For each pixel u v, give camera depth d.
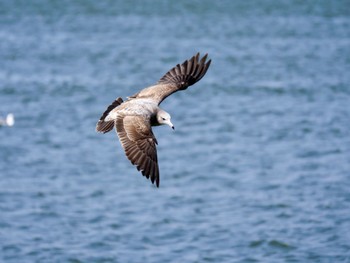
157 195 26.44
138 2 90.62
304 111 40.50
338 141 33.81
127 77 51.56
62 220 23.67
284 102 43.19
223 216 23.84
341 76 51.03
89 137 35.31
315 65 55.62
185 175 28.84
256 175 28.58
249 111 41.00
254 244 21.23
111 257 20.61
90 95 45.19
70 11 82.38
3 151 32.44
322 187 26.56
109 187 27.42
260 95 45.47
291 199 25.31
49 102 42.97
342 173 28.39
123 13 83.12
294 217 23.48
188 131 36.81
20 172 29.27
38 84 47.72
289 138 34.69
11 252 21.05
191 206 25.03
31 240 21.91
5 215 24.05
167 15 82.94
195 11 86.31
